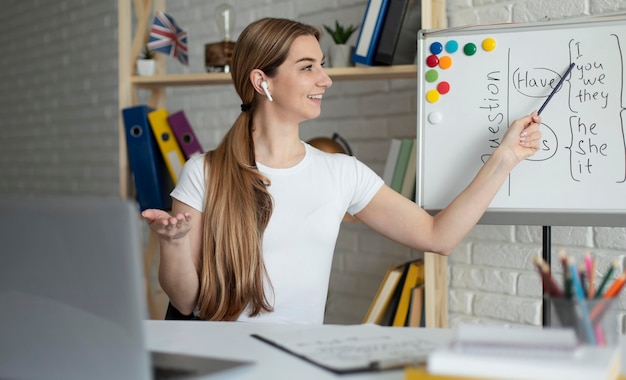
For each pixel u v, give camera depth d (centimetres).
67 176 382
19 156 423
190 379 88
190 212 173
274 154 177
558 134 173
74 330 86
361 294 251
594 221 169
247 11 284
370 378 91
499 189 176
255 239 167
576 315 88
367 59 206
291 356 103
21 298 88
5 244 87
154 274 279
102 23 350
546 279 93
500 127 179
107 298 84
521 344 79
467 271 221
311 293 171
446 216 172
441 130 186
